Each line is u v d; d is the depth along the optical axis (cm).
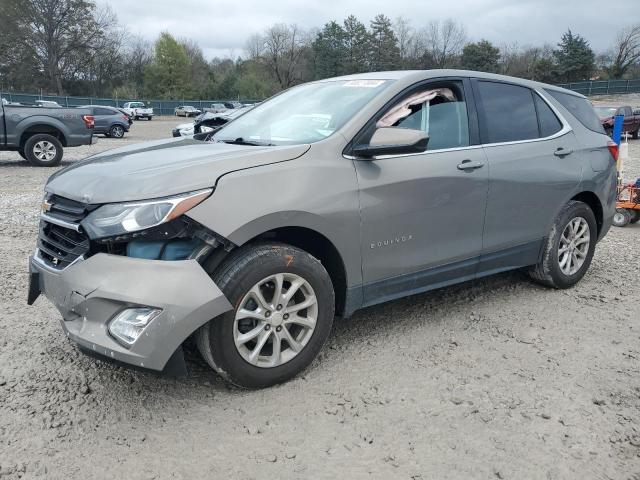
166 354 270
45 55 7338
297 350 320
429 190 367
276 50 9025
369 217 338
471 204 395
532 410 299
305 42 9038
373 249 346
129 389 314
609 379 335
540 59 7812
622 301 470
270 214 295
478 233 407
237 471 248
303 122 372
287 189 305
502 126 429
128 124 2995
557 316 432
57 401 301
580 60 7562
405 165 357
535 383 328
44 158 1398
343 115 358
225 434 274
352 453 261
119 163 326
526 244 450
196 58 9438
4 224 714
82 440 268
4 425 278
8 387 314
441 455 261
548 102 479
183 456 258
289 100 423
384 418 289
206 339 290
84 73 7912
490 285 503
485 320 421
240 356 298
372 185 339
